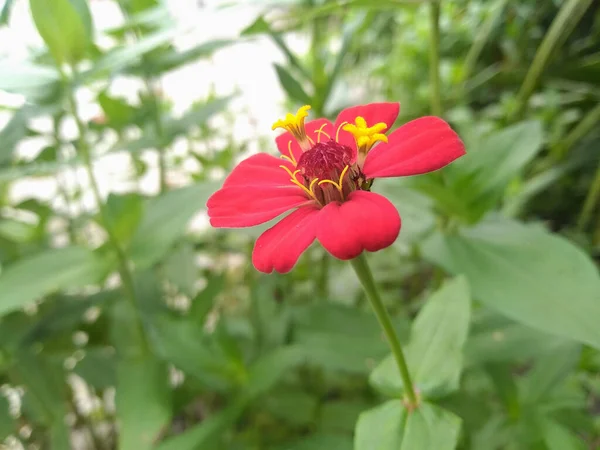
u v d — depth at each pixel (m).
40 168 0.16
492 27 0.22
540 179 0.21
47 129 0.21
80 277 0.14
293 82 0.16
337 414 0.15
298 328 0.15
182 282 0.19
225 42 0.16
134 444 0.12
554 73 0.21
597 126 0.22
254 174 0.10
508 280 0.12
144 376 0.14
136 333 0.16
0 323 0.17
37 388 0.17
